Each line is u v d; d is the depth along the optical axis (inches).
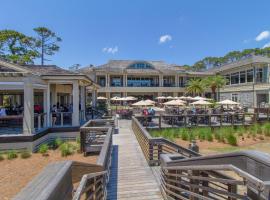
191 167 127.9
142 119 629.9
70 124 544.7
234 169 88.3
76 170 93.4
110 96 1488.7
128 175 265.9
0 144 405.1
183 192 167.5
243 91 1209.4
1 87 422.9
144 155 348.8
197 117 645.3
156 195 209.2
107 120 522.9
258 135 573.6
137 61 1537.9
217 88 1348.4
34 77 444.8
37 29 1523.1
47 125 505.7
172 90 1512.1
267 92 1035.3
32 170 314.2
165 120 692.7
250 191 83.6
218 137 532.7
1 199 224.4
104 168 167.5
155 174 269.7
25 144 410.3
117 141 458.0
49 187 57.7
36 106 566.3
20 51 1422.2
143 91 1486.2
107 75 1457.9
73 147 425.7
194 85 1246.9
